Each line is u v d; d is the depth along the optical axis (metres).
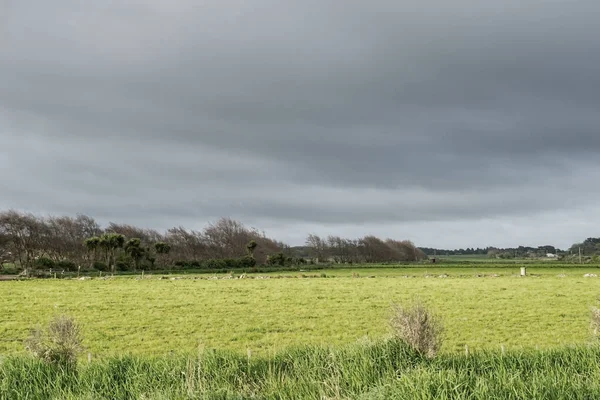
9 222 101.31
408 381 9.73
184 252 129.62
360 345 13.71
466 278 68.69
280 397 10.80
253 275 79.25
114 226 126.75
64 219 113.62
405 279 67.31
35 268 88.75
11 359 13.73
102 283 59.97
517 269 94.25
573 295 44.22
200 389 10.79
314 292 48.03
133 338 26.03
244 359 14.37
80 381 12.35
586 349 13.95
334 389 10.91
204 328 28.62
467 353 14.39
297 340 25.14
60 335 13.76
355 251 145.88
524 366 12.58
